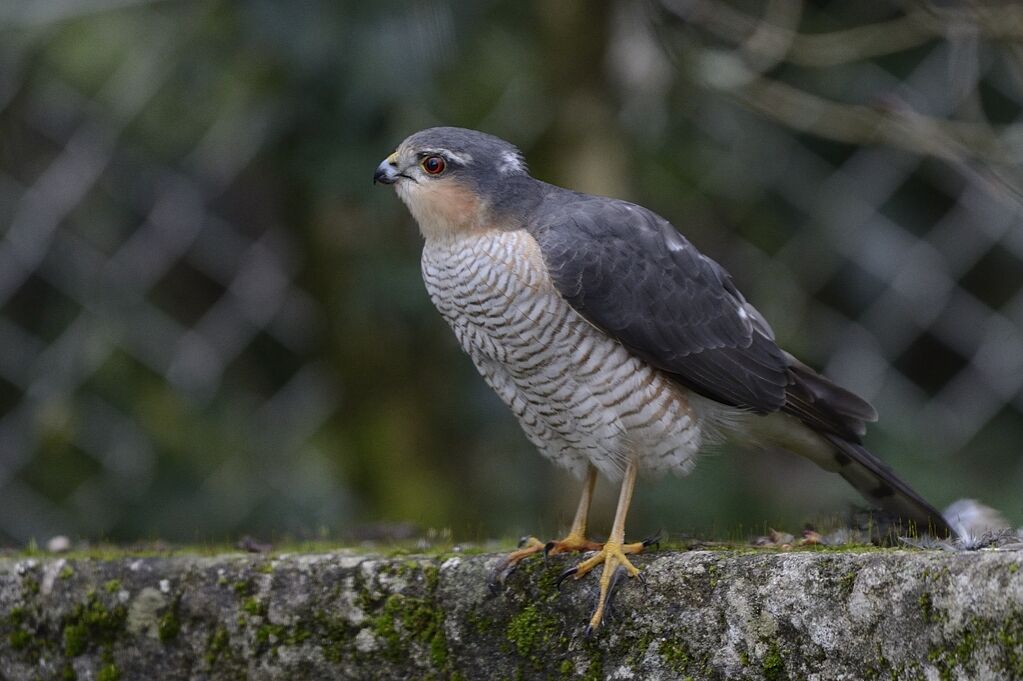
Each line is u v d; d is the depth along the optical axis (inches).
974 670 175.5
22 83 406.0
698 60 380.2
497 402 434.3
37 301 417.1
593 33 400.8
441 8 370.3
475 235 265.6
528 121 414.3
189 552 263.4
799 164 452.4
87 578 252.2
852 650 193.2
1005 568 173.0
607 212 270.5
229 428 422.9
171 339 421.1
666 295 264.5
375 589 237.6
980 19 354.6
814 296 472.7
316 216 429.4
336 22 364.2
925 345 492.4
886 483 274.4
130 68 402.9
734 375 270.5
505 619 231.3
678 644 215.8
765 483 449.4
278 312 433.7
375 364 439.8
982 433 487.2
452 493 435.5
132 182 416.8
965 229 467.2
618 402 261.0
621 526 234.7
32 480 409.4
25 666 256.4
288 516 413.1
